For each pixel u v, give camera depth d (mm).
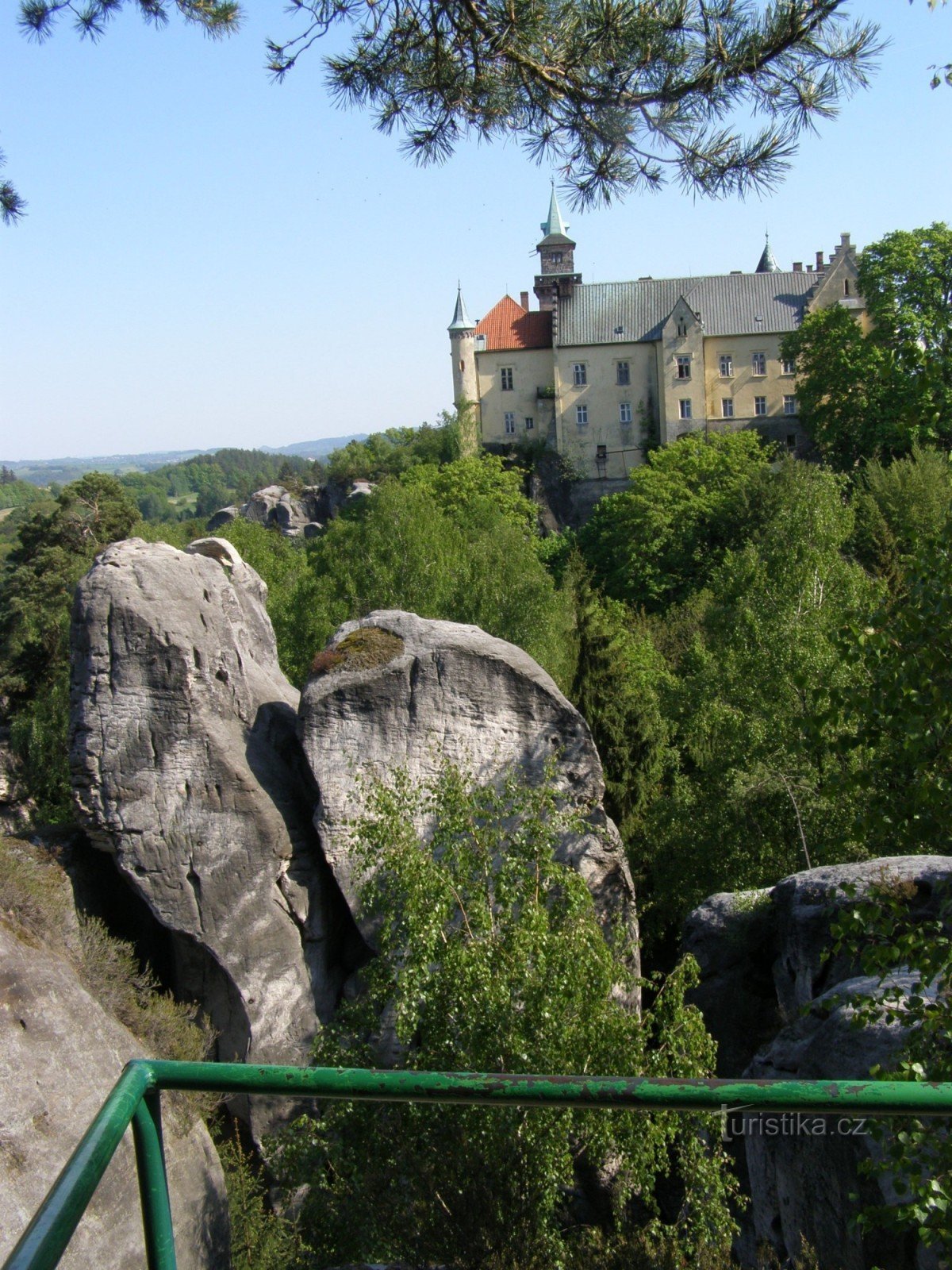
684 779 33531
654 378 98312
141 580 20109
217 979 20172
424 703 20797
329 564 51906
